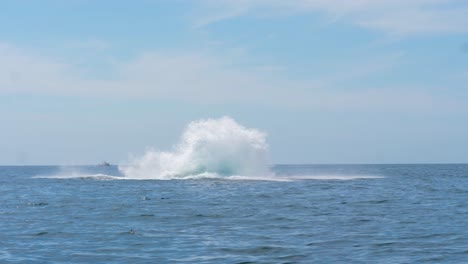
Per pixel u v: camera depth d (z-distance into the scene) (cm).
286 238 2206
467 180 7594
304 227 2534
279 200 4019
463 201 3931
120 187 5675
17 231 2439
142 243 2098
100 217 2967
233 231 2414
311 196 4403
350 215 3017
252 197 4303
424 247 1988
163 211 3256
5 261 1772
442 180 7606
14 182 7181
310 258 1802
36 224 2683
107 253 1900
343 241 2123
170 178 7325
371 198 4200
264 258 1805
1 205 3725
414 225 2581
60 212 3241
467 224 2605
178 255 1858
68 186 5991
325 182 6675
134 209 3384
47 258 1820
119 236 2275
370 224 2630
